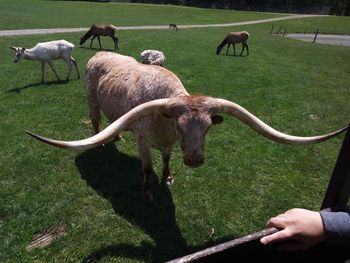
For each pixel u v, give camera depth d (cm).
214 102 410
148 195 574
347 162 246
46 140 333
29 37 2175
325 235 184
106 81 616
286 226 189
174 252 474
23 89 1116
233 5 8631
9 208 536
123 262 452
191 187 620
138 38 2380
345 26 5612
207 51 2117
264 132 425
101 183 613
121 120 411
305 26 5478
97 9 5759
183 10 6600
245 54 2158
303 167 719
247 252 212
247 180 658
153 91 501
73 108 970
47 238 490
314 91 1319
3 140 750
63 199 565
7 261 444
